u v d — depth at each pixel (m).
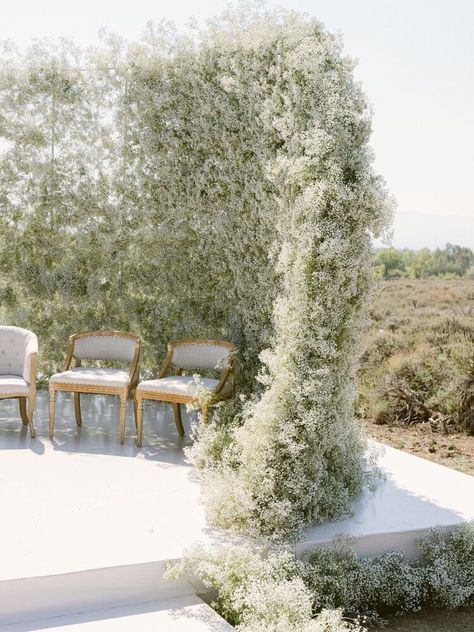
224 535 3.80
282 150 4.88
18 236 7.34
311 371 3.87
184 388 5.48
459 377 8.05
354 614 3.65
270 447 3.91
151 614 3.22
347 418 4.25
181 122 6.71
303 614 3.07
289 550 3.63
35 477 4.71
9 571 3.19
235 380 6.36
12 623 3.11
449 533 4.02
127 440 5.89
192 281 7.04
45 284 7.29
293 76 4.51
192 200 6.79
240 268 6.29
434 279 16.92
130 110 6.96
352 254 3.95
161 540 3.68
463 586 3.86
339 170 3.90
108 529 3.80
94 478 4.75
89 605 3.27
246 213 6.10
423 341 10.78
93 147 7.13
